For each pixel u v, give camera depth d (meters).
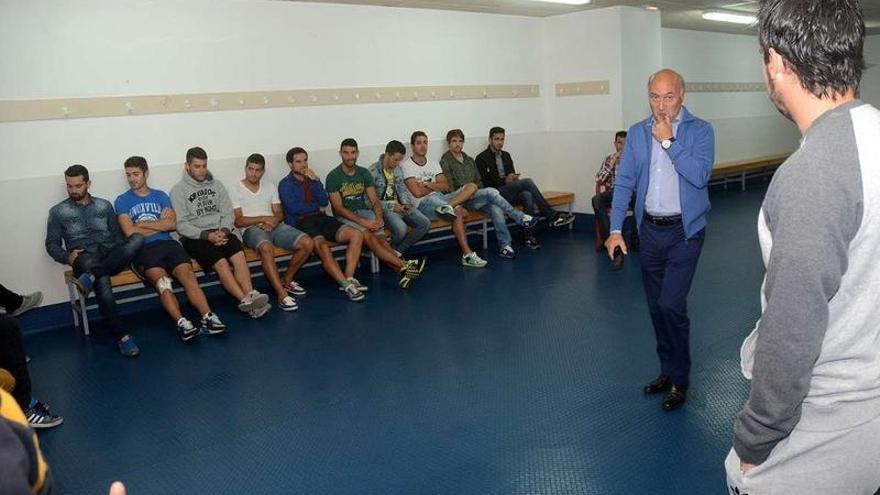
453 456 2.76
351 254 5.40
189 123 5.39
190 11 5.31
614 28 7.16
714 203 9.33
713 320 4.33
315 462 2.76
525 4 6.73
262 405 3.35
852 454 1.10
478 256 6.61
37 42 4.69
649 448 2.75
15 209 4.72
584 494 2.44
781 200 1.05
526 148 7.77
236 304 5.25
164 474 2.73
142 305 5.26
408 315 4.76
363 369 3.77
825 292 1.01
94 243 4.66
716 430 2.88
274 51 5.77
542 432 2.93
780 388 1.05
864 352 1.08
